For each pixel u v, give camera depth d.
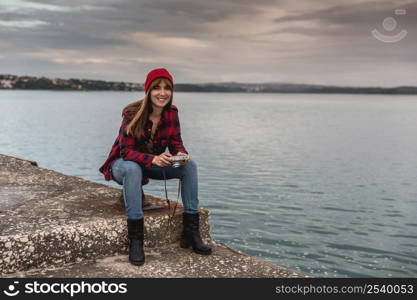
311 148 32.28
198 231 3.79
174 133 3.70
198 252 3.70
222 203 13.41
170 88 3.50
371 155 28.19
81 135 38.97
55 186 5.10
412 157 27.28
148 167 3.46
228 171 20.42
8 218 3.75
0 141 32.91
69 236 3.38
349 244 9.53
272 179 18.27
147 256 3.62
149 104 3.51
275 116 90.12
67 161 23.33
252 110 123.94
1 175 5.57
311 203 13.61
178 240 3.97
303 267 8.11
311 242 9.60
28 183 5.21
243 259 3.70
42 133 40.31
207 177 18.56
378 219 11.77
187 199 3.72
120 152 3.58
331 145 34.81
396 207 13.30
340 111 125.94
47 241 3.29
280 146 33.41
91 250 3.49
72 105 133.88
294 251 8.99
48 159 23.98
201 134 43.88
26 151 27.42
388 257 8.76
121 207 4.14
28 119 62.75
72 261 3.41
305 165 22.98
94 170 20.36
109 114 82.31
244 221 11.24
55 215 3.86
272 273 3.47
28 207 4.13
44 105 128.75
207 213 4.09
